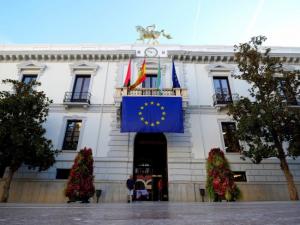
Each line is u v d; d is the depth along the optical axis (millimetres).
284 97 13969
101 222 1097
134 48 20094
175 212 1798
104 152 15500
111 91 18031
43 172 14836
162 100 15742
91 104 17203
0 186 14414
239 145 15539
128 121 15102
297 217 1174
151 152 17906
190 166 15109
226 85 18828
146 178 17094
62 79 18688
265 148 12844
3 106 13203
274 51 20203
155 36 21875
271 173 15133
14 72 19266
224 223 986
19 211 1734
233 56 19375
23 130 13062
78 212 1777
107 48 20172
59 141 15930
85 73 18969
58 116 16859
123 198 14086
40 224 961
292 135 12938
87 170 12328
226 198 11438
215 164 12523
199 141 15992
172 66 18547
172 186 14516
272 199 14383
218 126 16562
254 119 12859
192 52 19297
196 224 975
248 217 1225
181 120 15352
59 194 14242
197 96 17859
